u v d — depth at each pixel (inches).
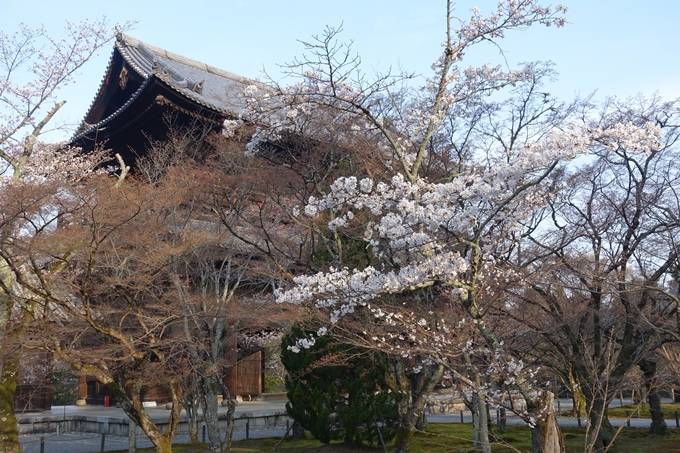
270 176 538.9
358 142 489.4
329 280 335.9
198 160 690.8
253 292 665.0
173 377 439.5
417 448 632.4
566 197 484.1
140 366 404.8
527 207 362.3
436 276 306.7
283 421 913.5
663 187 510.3
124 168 530.6
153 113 884.6
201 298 474.6
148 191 439.2
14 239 384.5
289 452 624.1
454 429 838.5
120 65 1149.1
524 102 539.2
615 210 517.3
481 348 365.4
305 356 585.9
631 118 519.2
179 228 493.7
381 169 477.7
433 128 365.1
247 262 536.1
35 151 598.2
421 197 307.6
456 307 409.4
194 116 815.1
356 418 568.7
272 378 1435.8
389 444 608.4
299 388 594.9
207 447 670.5
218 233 515.5
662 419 791.7
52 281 388.8
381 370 458.3
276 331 764.0
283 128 433.1
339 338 433.7
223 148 565.0
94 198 397.7
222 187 529.3
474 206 284.0
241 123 417.1
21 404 877.2
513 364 308.3
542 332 454.6
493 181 272.4
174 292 465.7
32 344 392.5
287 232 603.5
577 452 601.0
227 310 475.2
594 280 454.6
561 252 481.1
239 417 852.6
